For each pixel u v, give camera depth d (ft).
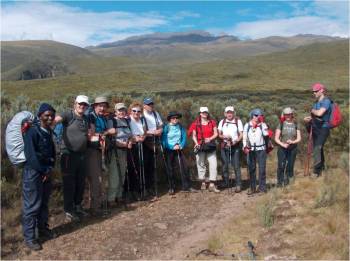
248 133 24.34
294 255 15.12
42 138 16.70
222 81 276.62
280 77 301.22
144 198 23.61
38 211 16.85
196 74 310.04
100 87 232.32
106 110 21.24
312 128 24.66
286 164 24.59
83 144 18.93
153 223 19.72
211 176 25.41
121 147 22.08
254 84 249.75
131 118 23.03
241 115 38.45
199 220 20.20
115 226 19.25
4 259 15.78
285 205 19.58
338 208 18.38
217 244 16.47
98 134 20.15
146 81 264.31
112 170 22.03
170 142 24.50
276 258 15.03
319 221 17.39
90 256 16.28
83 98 18.65
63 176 19.22
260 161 24.34
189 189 25.30
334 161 29.91
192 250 16.56
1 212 18.88
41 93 198.29
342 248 15.03
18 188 20.33
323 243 15.51
